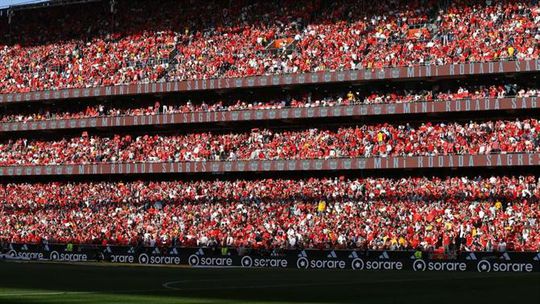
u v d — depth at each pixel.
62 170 77.25
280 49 74.56
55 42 86.12
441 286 32.88
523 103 62.97
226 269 51.19
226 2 82.12
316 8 77.81
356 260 54.78
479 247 54.50
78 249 64.75
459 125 66.56
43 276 40.84
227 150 73.00
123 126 78.56
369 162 66.19
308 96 73.12
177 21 82.56
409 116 69.88
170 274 43.72
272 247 59.09
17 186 79.69
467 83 68.00
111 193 75.31
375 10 74.69
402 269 52.84
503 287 31.94
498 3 70.31
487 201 61.00
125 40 83.00
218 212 68.06
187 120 74.06
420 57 67.50
